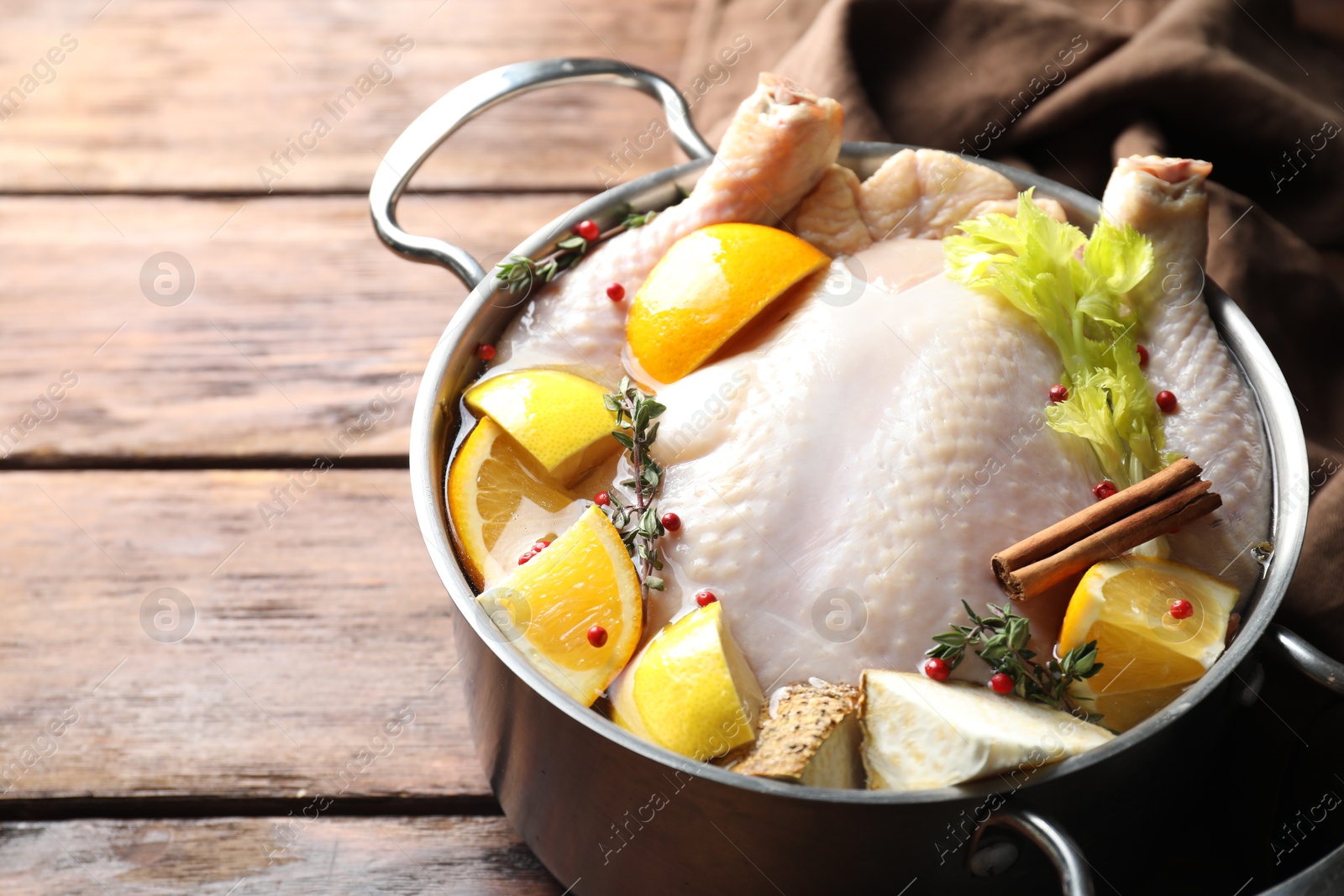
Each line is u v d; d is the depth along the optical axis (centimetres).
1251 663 70
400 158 79
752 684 71
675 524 73
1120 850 71
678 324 76
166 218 97
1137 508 72
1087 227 79
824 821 67
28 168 99
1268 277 85
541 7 106
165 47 105
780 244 76
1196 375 75
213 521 87
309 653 84
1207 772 74
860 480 72
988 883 70
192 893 78
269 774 81
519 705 70
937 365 73
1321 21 94
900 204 79
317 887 78
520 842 79
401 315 94
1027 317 75
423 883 78
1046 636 72
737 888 70
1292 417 74
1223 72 86
